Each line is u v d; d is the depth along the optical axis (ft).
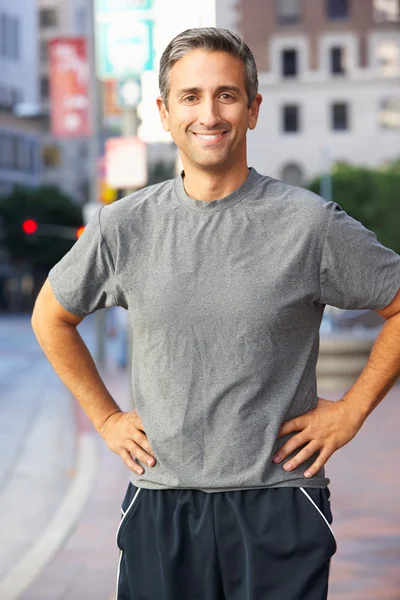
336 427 10.64
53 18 330.54
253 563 10.36
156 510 10.69
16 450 41.39
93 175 88.07
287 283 10.31
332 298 10.59
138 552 10.81
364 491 30.45
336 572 21.53
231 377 10.28
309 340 10.61
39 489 32.68
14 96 290.56
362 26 250.57
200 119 10.39
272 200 10.52
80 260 11.01
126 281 10.67
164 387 10.47
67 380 11.47
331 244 10.37
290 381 10.48
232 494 10.44
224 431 10.36
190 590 10.68
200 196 10.60
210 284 10.31
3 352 115.24
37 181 280.92
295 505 10.46
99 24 37.86
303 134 253.65
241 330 10.24
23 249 246.27
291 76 253.65
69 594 20.36
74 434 45.93
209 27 10.61
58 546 24.44
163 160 244.22
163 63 10.72
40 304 11.48
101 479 33.27
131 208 10.78
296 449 10.68
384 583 20.63
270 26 252.83
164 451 10.55
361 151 252.21
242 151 10.61
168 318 10.35
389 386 10.86
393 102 251.80
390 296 10.55
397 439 40.96
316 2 252.01
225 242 10.40
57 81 87.51
